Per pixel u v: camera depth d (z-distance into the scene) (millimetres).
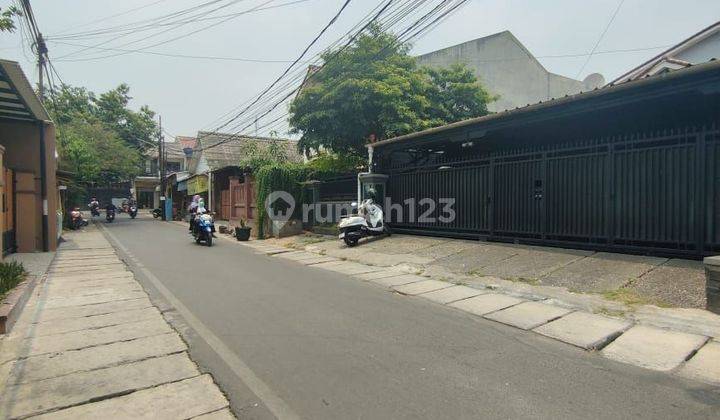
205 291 6805
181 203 33344
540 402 3131
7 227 10539
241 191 19000
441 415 2939
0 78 8625
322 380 3514
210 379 3553
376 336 4605
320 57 14555
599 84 19484
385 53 15727
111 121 39562
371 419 2887
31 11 9844
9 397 3246
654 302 5570
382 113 14352
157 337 4605
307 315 5410
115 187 46625
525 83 22781
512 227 9766
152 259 10383
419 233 12203
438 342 4430
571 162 8625
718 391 3311
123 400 3197
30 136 11695
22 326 5008
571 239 8664
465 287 7039
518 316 5359
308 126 15320
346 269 8906
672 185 7164
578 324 4988
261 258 10625
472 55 21500
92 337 4617
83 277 8008
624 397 3213
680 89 6711
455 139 10727
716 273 5016
